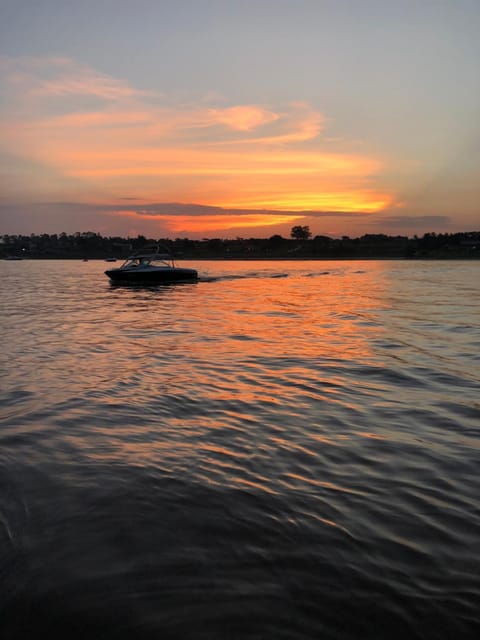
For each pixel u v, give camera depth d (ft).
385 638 7.70
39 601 8.55
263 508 11.84
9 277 199.00
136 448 15.88
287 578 9.12
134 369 28.58
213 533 10.68
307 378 26.32
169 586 8.91
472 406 20.90
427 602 8.45
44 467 14.25
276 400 21.93
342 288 121.90
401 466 14.49
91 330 46.78
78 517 11.35
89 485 13.05
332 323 52.29
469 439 16.87
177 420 18.95
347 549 10.07
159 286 127.95
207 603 8.48
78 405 20.90
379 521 11.23
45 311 66.69
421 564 9.54
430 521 11.22
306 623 8.00
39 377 26.35
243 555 9.87
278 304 78.18
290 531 10.78
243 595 8.67
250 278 180.34
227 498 12.36
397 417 19.43
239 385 24.75
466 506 11.96
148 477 13.60
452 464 14.65
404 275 200.23
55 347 36.65
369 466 14.51
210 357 32.55
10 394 22.72
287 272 236.84
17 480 13.35
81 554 9.89
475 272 228.02
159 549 10.07
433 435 17.29
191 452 15.56
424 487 13.05
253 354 33.71
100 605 8.45
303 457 15.20
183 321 54.60
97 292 108.58
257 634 7.79
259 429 17.94
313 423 18.66
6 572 9.32
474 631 7.81
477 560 9.65
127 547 10.14
